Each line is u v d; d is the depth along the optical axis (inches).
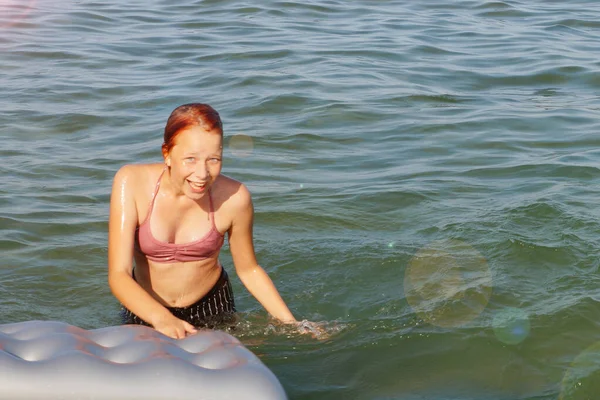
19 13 494.9
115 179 150.9
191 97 332.8
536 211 215.5
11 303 174.4
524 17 502.0
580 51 413.7
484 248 196.5
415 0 549.6
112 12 503.8
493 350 150.0
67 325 132.3
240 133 289.4
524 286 177.0
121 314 164.1
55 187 240.4
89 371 116.7
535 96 342.3
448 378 141.3
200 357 125.0
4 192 234.2
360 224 216.2
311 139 285.6
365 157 270.2
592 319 160.1
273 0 530.0
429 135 291.1
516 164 260.1
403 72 372.5
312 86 346.0
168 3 532.1
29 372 115.8
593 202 222.8
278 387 117.6
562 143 281.9
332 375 142.9
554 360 146.2
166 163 147.2
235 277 190.7
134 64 386.3
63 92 337.7
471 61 394.6
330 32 450.3
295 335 157.5
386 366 145.7
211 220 154.8
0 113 308.7
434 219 216.8
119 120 305.4
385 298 176.4
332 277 187.5
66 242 205.5
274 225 215.9
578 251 191.2
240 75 362.0
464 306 168.7
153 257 155.2
